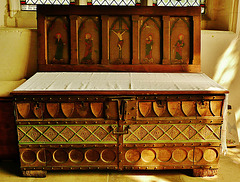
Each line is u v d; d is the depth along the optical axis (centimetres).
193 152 231
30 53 290
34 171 234
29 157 230
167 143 228
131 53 276
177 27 277
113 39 274
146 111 221
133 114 221
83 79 246
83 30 274
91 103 219
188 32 277
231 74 307
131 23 274
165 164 233
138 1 319
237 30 300
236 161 266
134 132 225
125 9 271
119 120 222
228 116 306
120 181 231
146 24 275
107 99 218
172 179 234
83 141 226
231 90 310
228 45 300
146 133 226
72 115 221
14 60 291
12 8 308
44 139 226
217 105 222
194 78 253
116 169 235
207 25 324
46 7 271
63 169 232
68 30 274
